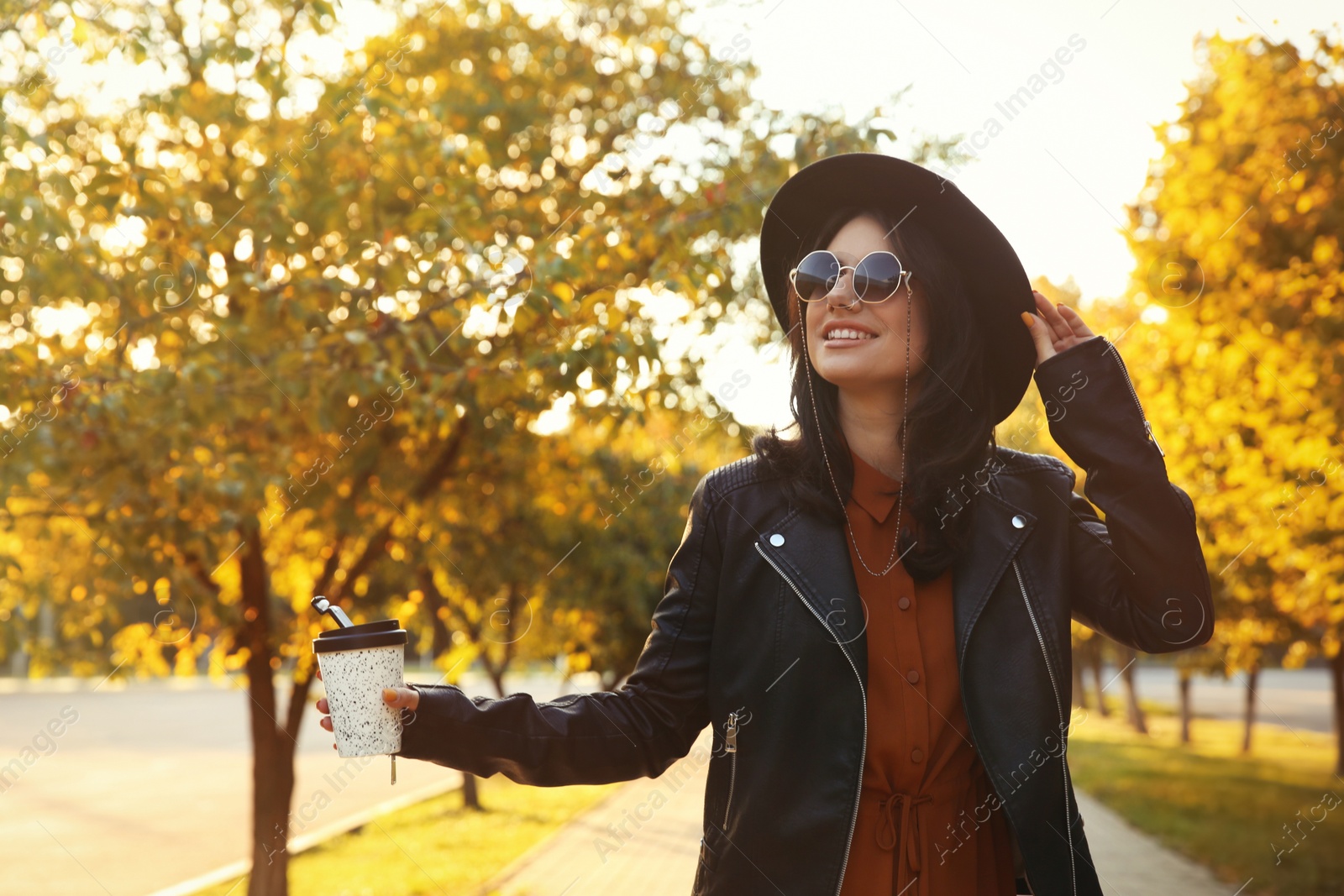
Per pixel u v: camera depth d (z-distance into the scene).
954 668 1.75
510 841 13.32
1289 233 6.89
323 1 5.25
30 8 4.84
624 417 4.92
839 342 1.79
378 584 9.16
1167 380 8.24
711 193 4.73
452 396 5.12
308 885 10.65
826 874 1.67
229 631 7.37
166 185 5.20
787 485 1.82
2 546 6.80
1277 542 8.30
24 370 4.91
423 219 4.88
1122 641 1.82
